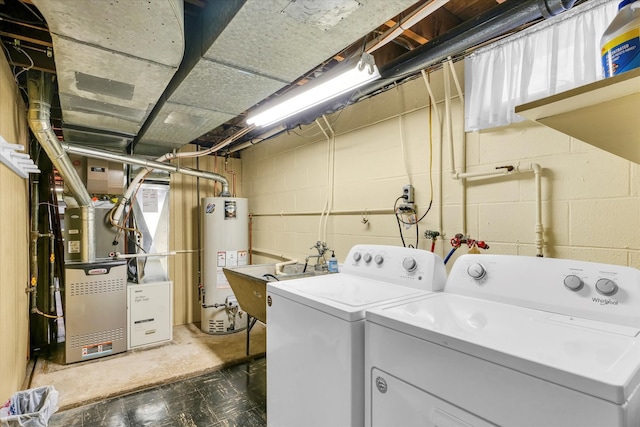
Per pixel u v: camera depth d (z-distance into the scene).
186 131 3.03
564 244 1.63
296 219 3.65
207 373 2.91
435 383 0.97
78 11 1.36
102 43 1.60
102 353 3.21
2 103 2.02
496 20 1.45
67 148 2.93
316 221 3.33
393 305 1.29
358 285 1.70
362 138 2.80
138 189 3.75
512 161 1.83
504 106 1.81
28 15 1.85
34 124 2.37
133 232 3.69
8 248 2.13
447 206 2.15
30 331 3.37
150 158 3.62
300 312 1.48
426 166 2.28
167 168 3.68
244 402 2.46
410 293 1.51
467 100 1.98
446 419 0.93
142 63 1.80
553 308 1.17
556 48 1.58
